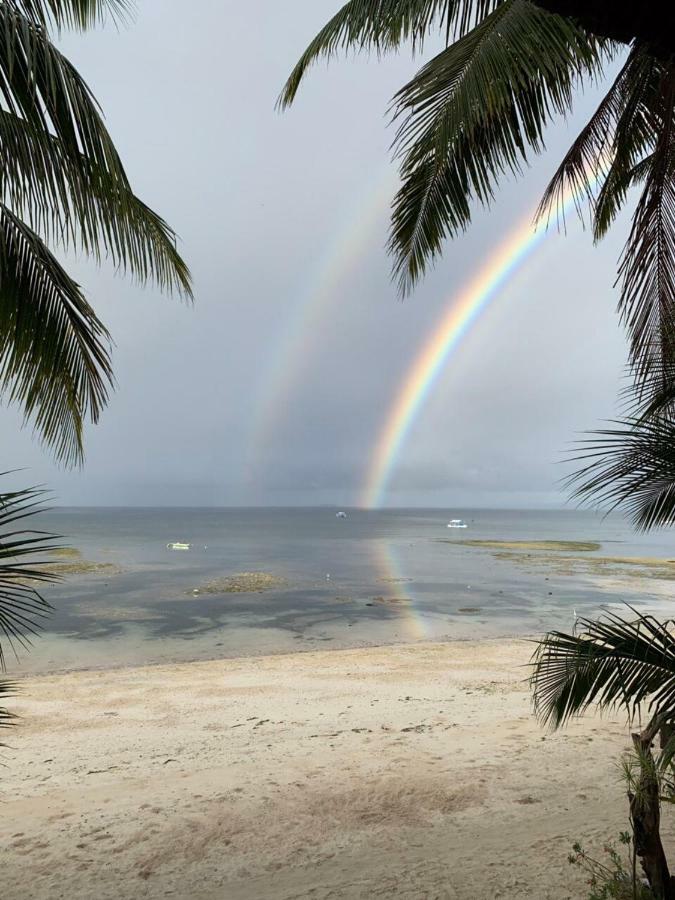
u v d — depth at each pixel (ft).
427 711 29.94
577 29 11.09
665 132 14.61
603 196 20.26
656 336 15.12
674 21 5.89
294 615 68.28
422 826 16.38
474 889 12.26
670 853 13.02
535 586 93.50
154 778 21.25
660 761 8.02
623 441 8.10
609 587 92.43
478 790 18.78
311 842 15.72
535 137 12.93
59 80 11.12
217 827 16.81
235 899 12.93
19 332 15.16
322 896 12.64
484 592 86.94
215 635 57.52
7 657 48.49
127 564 126.72
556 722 9.55
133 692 35.58
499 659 44.11
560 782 19.15
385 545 204.03
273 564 130.41
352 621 64.69
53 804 18.92
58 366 15.98
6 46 10.19
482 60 10.99
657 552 171.83
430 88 11.25
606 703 8.46
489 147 13.56
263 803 18.43
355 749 23.79
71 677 40.55
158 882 13.91
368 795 18.76
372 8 12.63
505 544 209.26
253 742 25.45
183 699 33.73
